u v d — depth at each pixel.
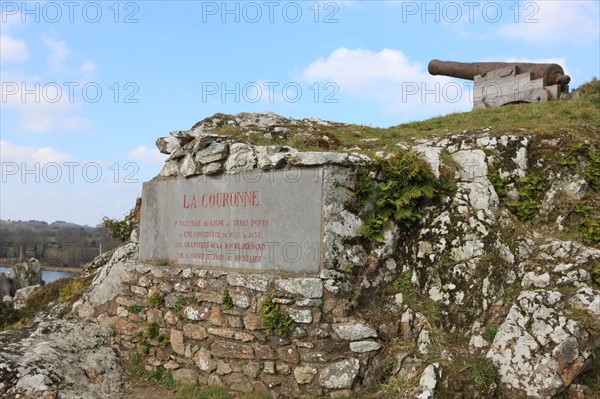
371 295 7.05
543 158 8.61
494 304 6.63
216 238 8.10
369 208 7.31
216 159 8.17
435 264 7.11
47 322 8.93
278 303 6.86
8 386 6.52
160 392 7.49
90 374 7.55
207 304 7.71
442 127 12.10
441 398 5.67
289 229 7.21
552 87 14.97
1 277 30.80
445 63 17.97
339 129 11.06
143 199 9.77
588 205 8.05
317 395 6.41
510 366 5.88
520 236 7.23
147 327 8.36
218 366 7.32
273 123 10.97
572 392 5.67
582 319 5.89
